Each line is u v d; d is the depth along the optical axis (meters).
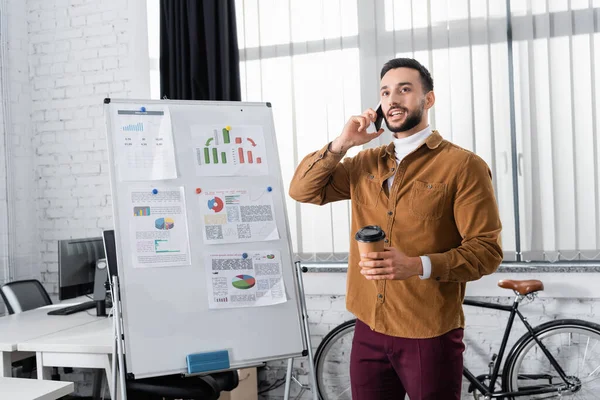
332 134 3.31
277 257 2.28
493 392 2.92
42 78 3.86
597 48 2.95
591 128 2.95
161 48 3.47
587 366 3.01
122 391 2.00
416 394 1.81
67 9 3.82
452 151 1.86
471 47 3.10
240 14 3.44
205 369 2.07
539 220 3.02
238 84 3.36
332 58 3.31
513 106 3.05
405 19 3.20
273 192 2.34
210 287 2.15
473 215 1.78
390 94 1.87
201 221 2.20
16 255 3.75
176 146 2.25
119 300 2.06
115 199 2.12
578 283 2.95
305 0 3.36
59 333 2.56
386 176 1.90
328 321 3.34
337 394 3.35
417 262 1.70
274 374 3.42
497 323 3.11
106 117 2.20
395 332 1.82
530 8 3.03
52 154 3.85
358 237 1.68
